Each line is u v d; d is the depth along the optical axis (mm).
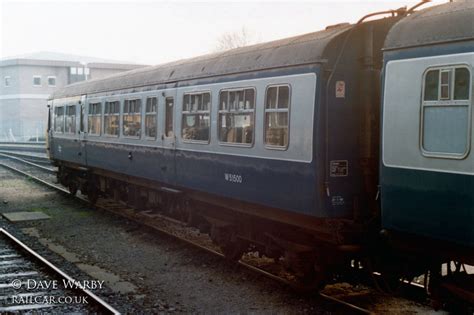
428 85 5711
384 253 7090
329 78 7047
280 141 7723
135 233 12375
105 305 7254
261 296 7961
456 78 5445
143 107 12242
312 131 7090
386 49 6152
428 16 5879
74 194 18109
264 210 8453
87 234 12414
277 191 7816
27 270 9359
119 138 13555
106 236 12180
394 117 6059
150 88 11898
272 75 7895
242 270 9203
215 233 10039
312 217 7480
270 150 7906
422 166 5766
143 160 12289
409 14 6512
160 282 8773
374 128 7266
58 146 18484
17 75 56094
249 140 8398
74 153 16875
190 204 10953
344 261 7570
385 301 7703
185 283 8688
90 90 15617
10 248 10891
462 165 5379
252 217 9039
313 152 7082
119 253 10672
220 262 9758
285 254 8141
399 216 6062
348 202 7191
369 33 7230
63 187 20359
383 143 6203
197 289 8375
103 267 9742
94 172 15969
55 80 57562
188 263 9836
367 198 7293
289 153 7516
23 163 29781
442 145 5570
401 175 6000
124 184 14734
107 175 15117
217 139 9273
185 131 10391
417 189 5832
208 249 10445
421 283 8328
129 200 14430
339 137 7121
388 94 6133
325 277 7703
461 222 5414
